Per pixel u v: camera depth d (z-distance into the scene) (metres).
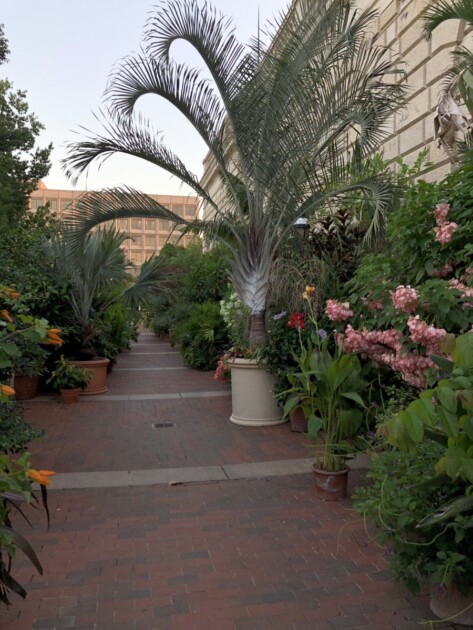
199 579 3.75
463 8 5.65
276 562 3.99
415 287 5.08
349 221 9.00
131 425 8.68
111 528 4.62
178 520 4.80
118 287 13.88
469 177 4.93
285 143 8.09
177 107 8.32
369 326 5.22
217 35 7.84
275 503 5.18
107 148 8.39
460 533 2.79
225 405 10.36
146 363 18.73
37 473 2.45
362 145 8.02
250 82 8.00
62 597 3.51
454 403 2.50
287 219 8.72
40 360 7.20
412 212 5.16
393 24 10.81
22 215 21.47
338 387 5.08
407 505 3.05
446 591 3.13
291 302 8.38
